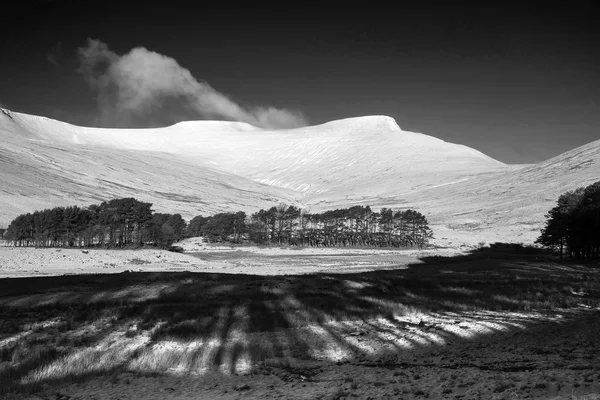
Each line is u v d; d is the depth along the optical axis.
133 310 31.55
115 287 45.03
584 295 37.12
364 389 14.88
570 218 89.12
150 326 26.70
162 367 19.14
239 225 144.25
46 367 18.77
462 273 64.19
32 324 27.42
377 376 16.81
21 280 51.50
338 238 148.38
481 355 19.72
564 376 14.04
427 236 149.12
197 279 52.59
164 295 40.00
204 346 22.33
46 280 51.28
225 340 23.61
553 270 68.19
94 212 114.06
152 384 16.91
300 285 46.66
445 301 34.41
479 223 184.50
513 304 32.00
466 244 140.12
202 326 26.44
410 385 14.86
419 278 55.00
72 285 47.16
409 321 28.00
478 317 28.48
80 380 17.36
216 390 15.95
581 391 12.16
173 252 103.56
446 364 18.41
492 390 13.19
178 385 16.77
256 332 25.36
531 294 37.00
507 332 24.22
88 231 107.62
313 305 33.38
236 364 19.64
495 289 41.38
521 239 147.00
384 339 23.70
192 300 37.22
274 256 112.75
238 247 134.88
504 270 68.44
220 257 109.69
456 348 21.50
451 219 197.25
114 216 109.31
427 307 32.00
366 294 39.28
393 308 31.61
